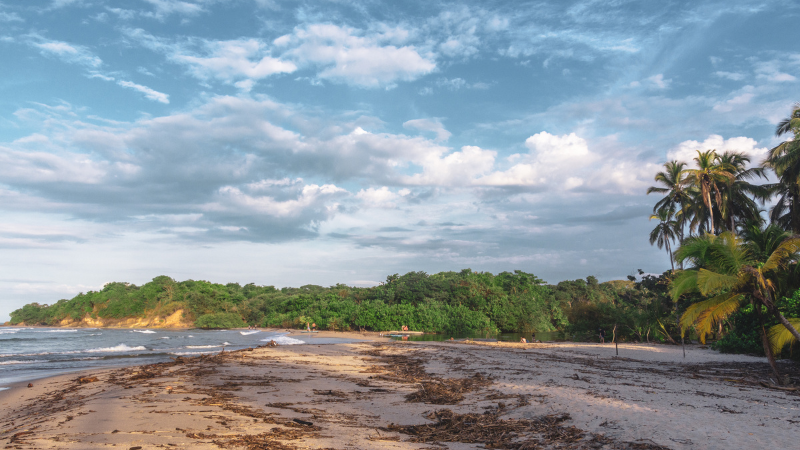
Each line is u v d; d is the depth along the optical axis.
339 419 10.88
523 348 37.72
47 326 139.00
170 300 116.50
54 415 10.61
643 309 53.31
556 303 99.38
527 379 17.22
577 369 21.41
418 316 78.81
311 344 43.91
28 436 8.23
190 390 14.91
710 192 43.19
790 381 18.19
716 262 18.44
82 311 131.38
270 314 103.62
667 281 46.69
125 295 124.81
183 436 8.29
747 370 21.91
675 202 50.22
